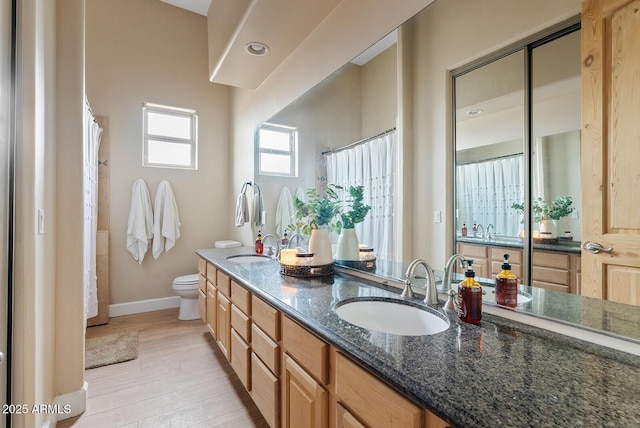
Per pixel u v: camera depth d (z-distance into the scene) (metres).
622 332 0.83
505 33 1.09
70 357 1.77
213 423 1.71
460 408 0.61
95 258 2.92
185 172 3.76
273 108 2.72
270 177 2.82
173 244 3.57
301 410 1.16
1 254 1.17
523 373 0.74
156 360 2.42
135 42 3.48
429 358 0.81
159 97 3.60
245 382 1.72
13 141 1.24
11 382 1.24
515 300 1.07
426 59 1.38
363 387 0.85
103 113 3.30
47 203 1.58
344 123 1.88
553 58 0.97
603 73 0.86
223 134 4.00
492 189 1.14
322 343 1.05
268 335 1.45
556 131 0.96
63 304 1.77
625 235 0.82
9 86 1.20
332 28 1.92
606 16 0.86
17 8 1.25
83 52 1.85
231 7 2.21
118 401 1.90
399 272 1.54
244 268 2.12
